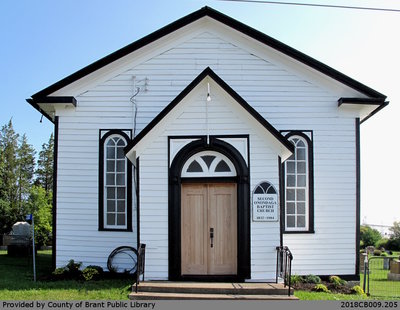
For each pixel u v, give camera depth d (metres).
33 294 9.80
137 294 9.48
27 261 17.38
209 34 13.29
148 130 10.86
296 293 10.28
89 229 12.90
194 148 11.02
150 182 10.95
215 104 11.11
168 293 9.64
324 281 12.34
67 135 13.18
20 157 59.62
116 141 13.21
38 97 13.01
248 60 13.20
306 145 12.98
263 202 10.81
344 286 11.80
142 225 10.81
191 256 11.09
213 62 13.20
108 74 13.30
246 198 10.88
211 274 10.99
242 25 13.00
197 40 13.28
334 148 12.98
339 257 12.64
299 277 11.98
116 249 12.61
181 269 10.96
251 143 11.01
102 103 13.24
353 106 13.02
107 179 13.14
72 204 12.99
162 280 10.61
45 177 58.03
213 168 11.20
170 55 13.28
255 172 10.93
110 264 12.51
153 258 10.71
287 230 12.70
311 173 12.85
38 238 27.55
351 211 12.80
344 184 12.88
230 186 11.26
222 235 11.12
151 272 10.67
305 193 12.88
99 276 12.17
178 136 11.06
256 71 13.16
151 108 13.16
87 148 13.16
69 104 13.09
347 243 12.70
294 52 12.98
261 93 13.10
